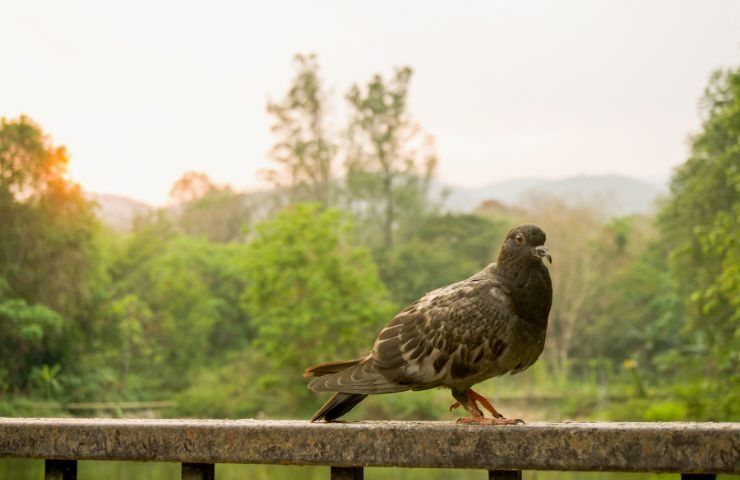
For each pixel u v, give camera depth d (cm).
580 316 6212
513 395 4200
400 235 7794
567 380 5012
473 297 397
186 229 7938
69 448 324
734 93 2686
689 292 3862
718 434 270
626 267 6266
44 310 3275
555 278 6100
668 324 5572
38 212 3478
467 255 6856
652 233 6775
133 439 320
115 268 5103
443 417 3631
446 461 296
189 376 4400
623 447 279
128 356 4088
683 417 2689
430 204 8044
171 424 318
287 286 3684
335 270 3712
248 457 311
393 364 394
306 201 7638
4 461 2123
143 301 4825
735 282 2162
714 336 3119
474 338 390
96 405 3591
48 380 3384
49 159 3497
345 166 7806
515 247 401
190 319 4738
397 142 7875
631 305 6156
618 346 6094
